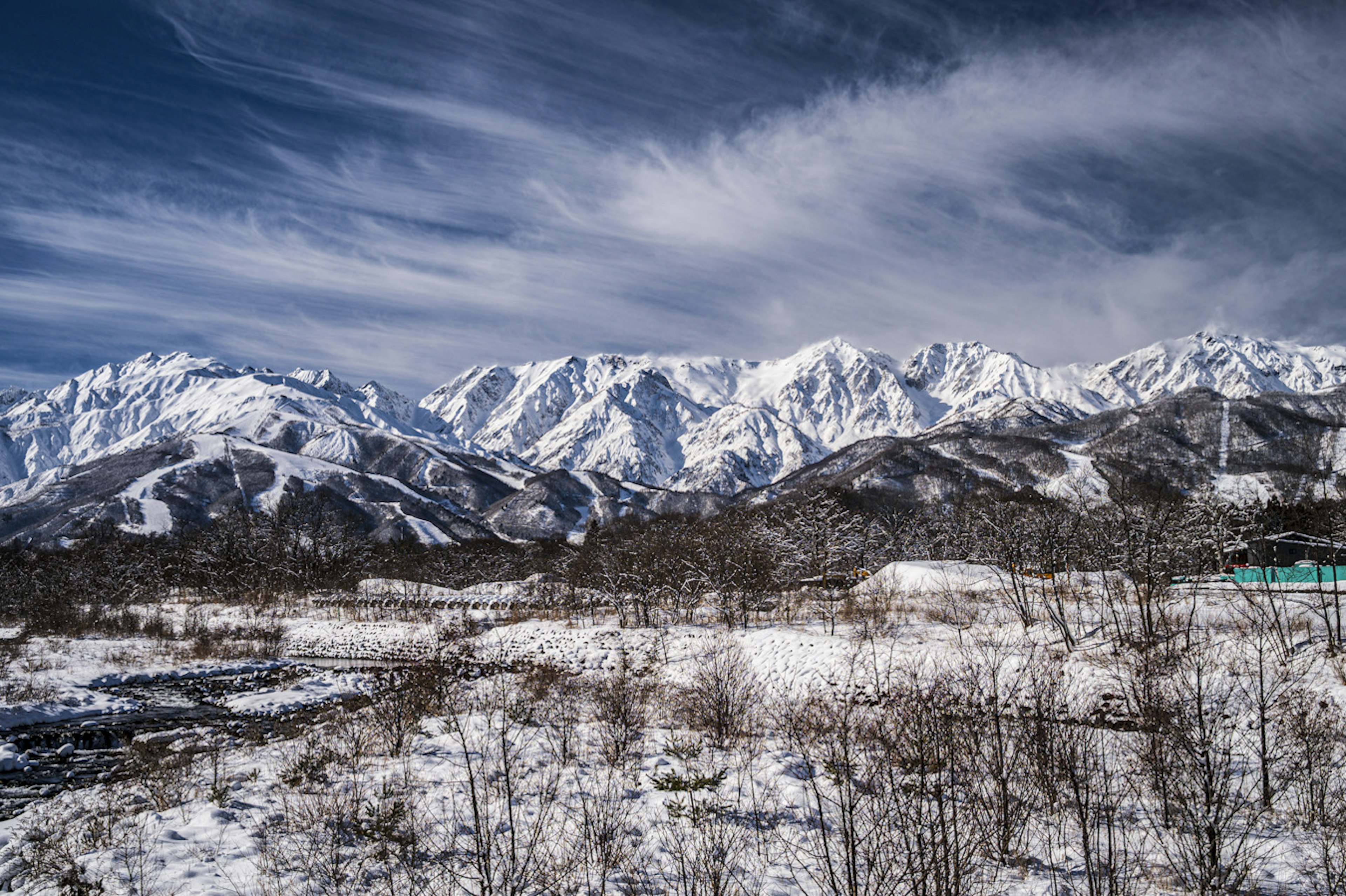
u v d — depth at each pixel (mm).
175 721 24484
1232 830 10242
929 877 8812
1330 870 8742
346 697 27828
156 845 10898
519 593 64875
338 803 12352
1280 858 9391
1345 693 14625
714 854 9805
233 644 43062
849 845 8727
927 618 29156
